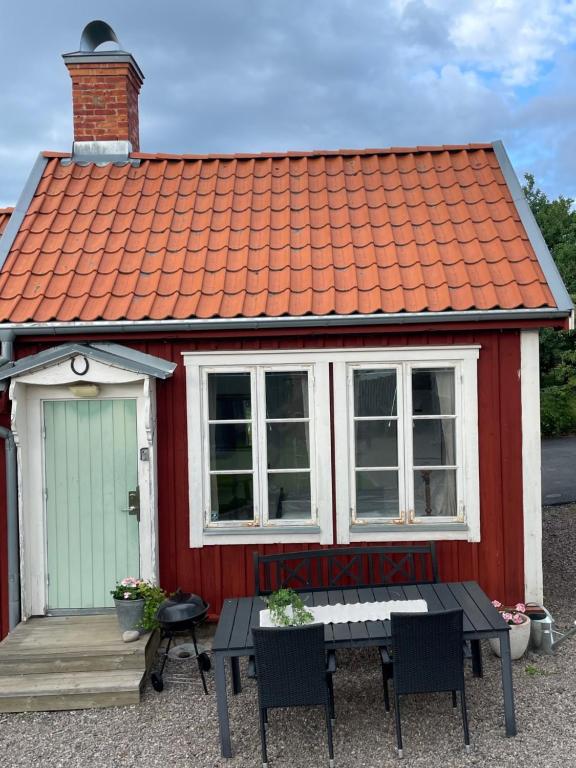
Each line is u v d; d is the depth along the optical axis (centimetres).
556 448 2106
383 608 537
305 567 683
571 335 2520
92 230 770
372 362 679
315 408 681
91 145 878
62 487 690
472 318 650
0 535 687
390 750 493
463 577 679
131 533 691
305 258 722
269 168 871
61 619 680
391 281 686
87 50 900
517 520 679
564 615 728
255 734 523
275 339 680
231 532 682
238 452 689
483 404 678
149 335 671
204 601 678
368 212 784
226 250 736
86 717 557
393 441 685
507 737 501
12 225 774
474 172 830
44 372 657
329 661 504
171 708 565
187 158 881
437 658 476
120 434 690
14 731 540
